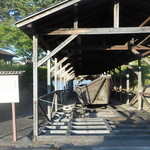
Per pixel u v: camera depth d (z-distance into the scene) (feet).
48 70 21.04
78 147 12.71
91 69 50.90
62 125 17.39
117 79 41.65
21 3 67.46
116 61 35.24
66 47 21.42
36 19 13.07
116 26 15.10
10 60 60.64
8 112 26.45
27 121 20.67
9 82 14.05
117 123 18.13
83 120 18.86
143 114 21.40
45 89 52.44
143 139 14.15
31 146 13.05
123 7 17.85
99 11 18.06
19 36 46.47
